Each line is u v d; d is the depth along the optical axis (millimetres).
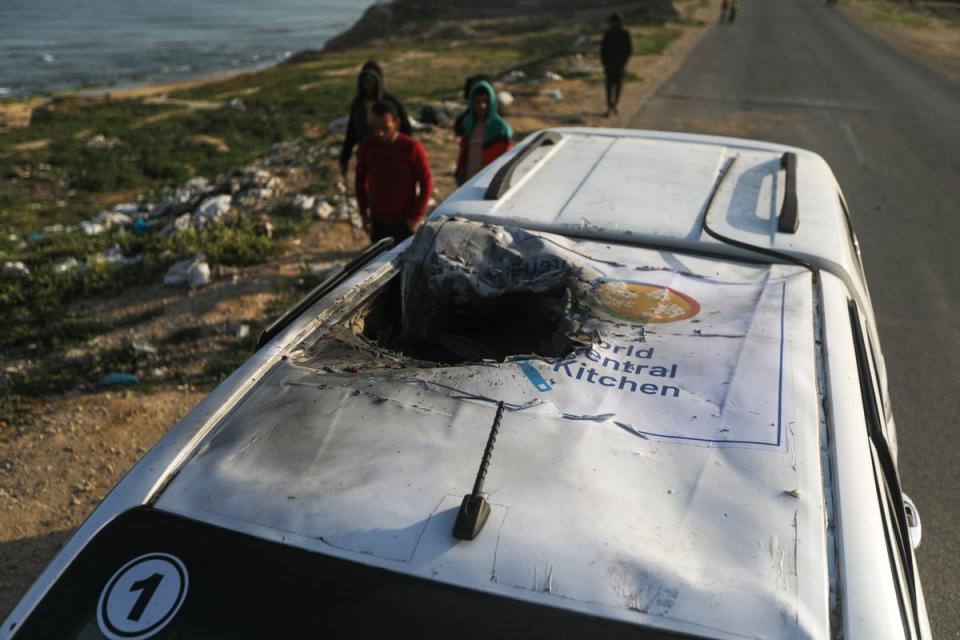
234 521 1729
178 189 13367
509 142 6656
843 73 21375
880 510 1767
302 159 11758
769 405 2002
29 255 8797
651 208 3150
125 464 4609
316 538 1673
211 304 6531
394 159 5648
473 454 1844
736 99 16891
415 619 1553
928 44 30141
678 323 2377
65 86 51125
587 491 1736
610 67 14500
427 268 2797
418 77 29797
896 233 8602
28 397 5332
